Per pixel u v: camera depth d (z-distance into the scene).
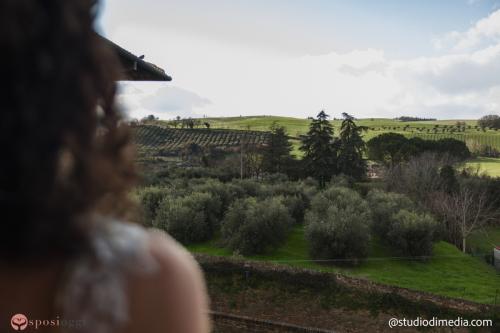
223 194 32.84
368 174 66.12
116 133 0.82
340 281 19.94
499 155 101.88
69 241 0.68
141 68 7.94
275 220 27.84
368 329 17.81
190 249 27.55
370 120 188.12
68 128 0.69
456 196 38.72
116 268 0.70
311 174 60.84
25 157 0.64
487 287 24.83
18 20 0.62
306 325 18.16
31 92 0.65
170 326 0.72
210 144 103.06
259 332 18.06
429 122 182.38
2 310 0.67
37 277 0.68
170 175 49.09
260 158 64.88
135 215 0.85
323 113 61.06
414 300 18.84
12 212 0.65
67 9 0.68
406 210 30.78
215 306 19.22
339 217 27.47
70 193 0.69
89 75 0.74
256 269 20.56
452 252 31.36
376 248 30.08
